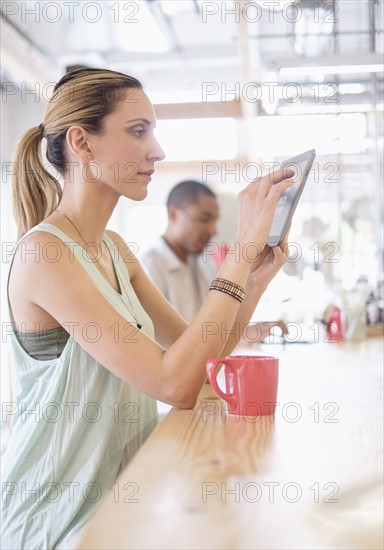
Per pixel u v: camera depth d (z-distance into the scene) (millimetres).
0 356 4895
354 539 579
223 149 7934
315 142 4844
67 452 1183
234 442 949
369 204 5055
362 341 3066
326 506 670
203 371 1169
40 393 1215
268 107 4516
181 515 636
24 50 5406
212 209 3006
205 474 787
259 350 2754
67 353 1200
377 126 4664
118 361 1157
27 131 1379
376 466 824
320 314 4078
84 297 1180
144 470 799
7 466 1211
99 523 610
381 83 4617
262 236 1232
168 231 3006
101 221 1354
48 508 1174
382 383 1623
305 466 827
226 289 1199
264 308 4238
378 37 4609
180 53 7258
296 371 1902
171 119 8141
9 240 6367
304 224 5195
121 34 6508
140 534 581
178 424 1085
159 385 1159
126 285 1437
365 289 3164
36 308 1227
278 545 559
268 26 5852
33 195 1371
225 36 6914
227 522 616
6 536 1187
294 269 4781
